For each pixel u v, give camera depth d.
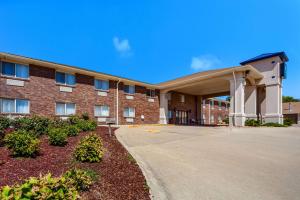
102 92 19.75
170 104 27.19
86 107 18.30
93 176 4.71
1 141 7.12
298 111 36.81
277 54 20.41
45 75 15.83
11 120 9.77
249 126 18.06
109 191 4.26
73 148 7.21
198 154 7.85
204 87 25.30
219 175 5.65
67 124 11.56
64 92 16.88
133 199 4.14
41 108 15.36
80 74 18.17
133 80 22.12
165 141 10.52
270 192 4.60
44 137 8.80
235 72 18.55
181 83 22.94
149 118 24.12
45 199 2.70
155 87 24.77
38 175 4.53
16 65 14.41
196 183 5.13
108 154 6.98
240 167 6.31
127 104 21.89
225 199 4.30
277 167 6.29
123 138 10.94
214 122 39.38
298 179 5.32
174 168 6.22
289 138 11.27
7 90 13.80
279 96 20.73
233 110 18.50
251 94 21.58
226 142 10.23
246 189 4.77
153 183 5.10
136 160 6.89
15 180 4.16
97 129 13.15
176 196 4.45
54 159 5.85
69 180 3.61
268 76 21.02
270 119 20.58
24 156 5.89
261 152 8.12
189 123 29.95
